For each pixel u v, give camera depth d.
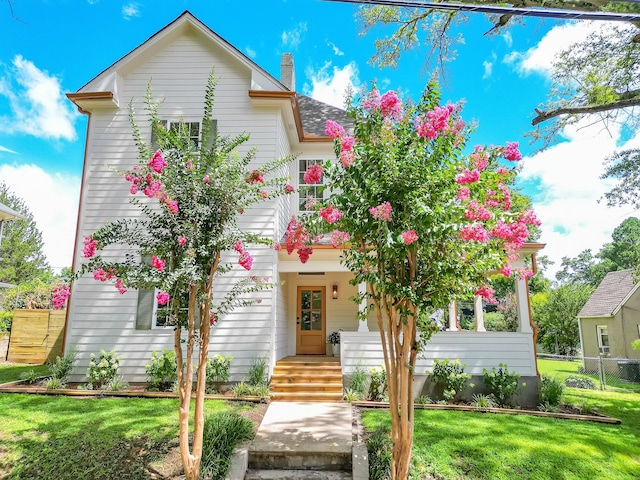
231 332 9.39
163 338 9.38
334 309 12.34
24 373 9.69
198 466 4.57
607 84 9.99
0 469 5.00
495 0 7.31
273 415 7.13
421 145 4.32
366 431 6.42
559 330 24.38
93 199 9.93
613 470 5.28
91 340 9.38
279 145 10.30
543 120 10.66
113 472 4.91
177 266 4.63
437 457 5.41
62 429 6.05
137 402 7.61
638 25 7.96
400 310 4.21
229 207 4.92
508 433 6.39
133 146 10.17
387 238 3.84
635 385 13.69
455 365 9.06
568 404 8.95
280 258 10.20
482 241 3.92
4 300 19.22
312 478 5.13
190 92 10.45
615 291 21.39
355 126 4.66
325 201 4.71
